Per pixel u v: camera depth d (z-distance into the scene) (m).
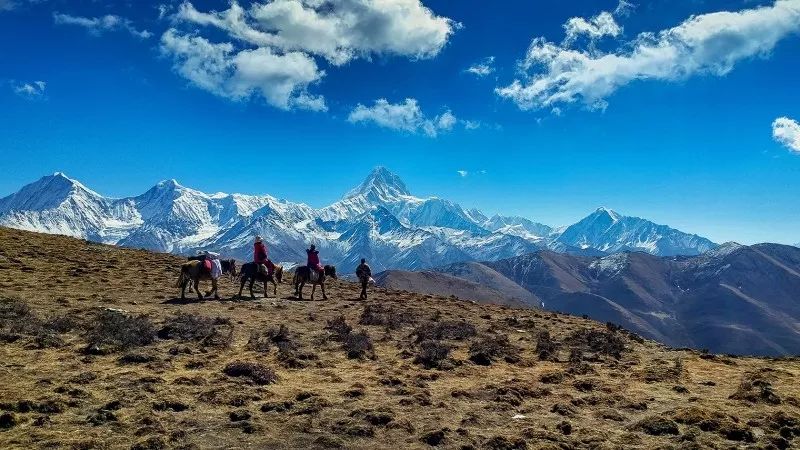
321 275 40.09
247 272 37.62
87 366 19.27
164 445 12.91
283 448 13.25
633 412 16.97
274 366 20.70
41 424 13.87
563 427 15.03
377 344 26.00
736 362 26.14
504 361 23.94
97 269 42.97
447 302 44.25
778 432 15.03
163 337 24.05
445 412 16.22
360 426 14.50
